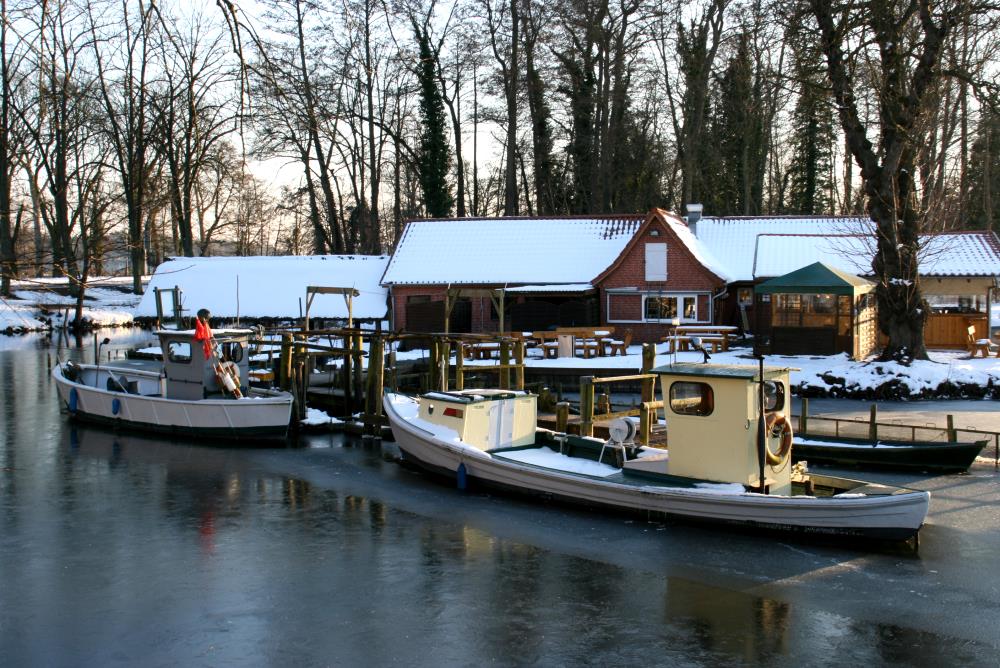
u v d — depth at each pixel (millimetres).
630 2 46062
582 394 17000
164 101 16031
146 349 35500
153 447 19516
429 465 16578
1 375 31625
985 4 23328
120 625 9477
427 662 8555
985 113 29328
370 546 12273
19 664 8539
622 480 13797
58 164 16203
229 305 40875
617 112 49531
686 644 8961
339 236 53500
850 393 24938
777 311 29875
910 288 26797
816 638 9102
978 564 11312
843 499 11680
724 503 12422
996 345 31281
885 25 24547
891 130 25922
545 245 39656
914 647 8898
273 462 18031
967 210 48875
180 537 12734
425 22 32875
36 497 15070
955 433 16562
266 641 9047
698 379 12938
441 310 38031
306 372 22688
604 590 10492
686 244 35812
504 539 12555
